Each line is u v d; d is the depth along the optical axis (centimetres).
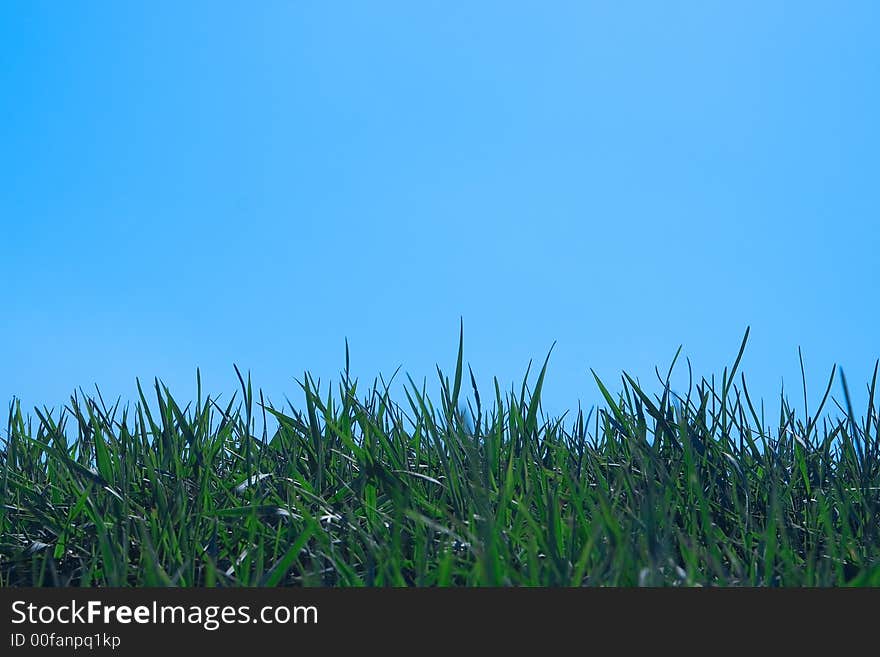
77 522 228
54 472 256
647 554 159
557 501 182
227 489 232
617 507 198
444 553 175
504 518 189
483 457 234
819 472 244
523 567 173
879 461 239
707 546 190
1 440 272
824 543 206
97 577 194
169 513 208
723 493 223
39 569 207
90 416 245
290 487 216
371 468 219
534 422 241
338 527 209
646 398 239
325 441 260
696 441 235
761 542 184
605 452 258
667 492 204
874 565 172
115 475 237
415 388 252
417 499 213
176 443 248
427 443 255
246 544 209
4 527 232
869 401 242
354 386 274
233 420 267
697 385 246
